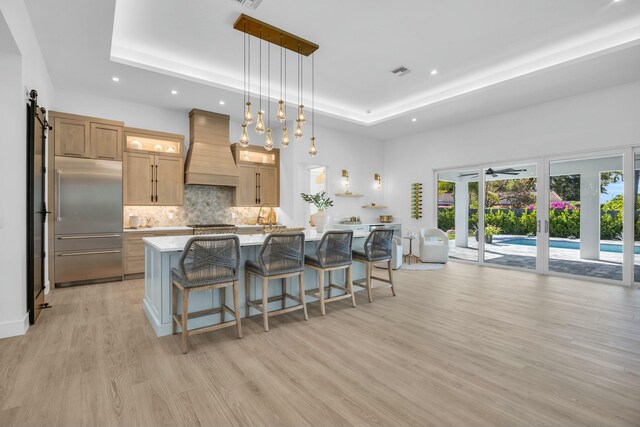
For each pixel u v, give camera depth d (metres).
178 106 5.48
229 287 3.14
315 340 2.68
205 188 6.04
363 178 7.54
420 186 7.18
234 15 3.29
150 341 2.63
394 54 4.12
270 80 4.94
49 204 4.26
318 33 3.61
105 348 2.50
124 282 4.68
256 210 6.55
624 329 2.90
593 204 4.87
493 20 3.39
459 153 6.45
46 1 2.78
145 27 3.52
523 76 4.32
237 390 1.94
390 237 4.00
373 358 2.36
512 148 5.66
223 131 5.88
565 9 3.21
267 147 3.62
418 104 5.93
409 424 1.63
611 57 3.68
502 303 3.73
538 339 2.69
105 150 4.62
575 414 1.70
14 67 2.73
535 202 5.48
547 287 4.48
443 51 4.04
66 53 3.68
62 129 4.34
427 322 3.11
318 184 7.25
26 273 2.91
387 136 7.54
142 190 5.13
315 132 6.69
